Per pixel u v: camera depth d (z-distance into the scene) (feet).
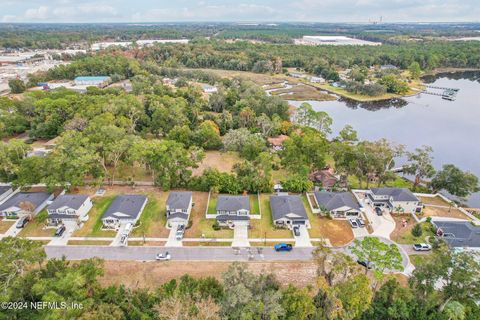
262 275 142.72
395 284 148.25
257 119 381.60
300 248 193.98
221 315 124.88
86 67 637.30
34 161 240.32
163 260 181.78
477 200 263.90
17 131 367.45
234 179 252.42
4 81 582.35
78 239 198.39
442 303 143.74
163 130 371.15
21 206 213.25
